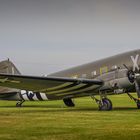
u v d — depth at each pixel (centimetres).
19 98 2695
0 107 2556
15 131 1100
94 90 2086
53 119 1447
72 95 2267
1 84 2000
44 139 966
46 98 2523
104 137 986
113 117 1520
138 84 1975
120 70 1981
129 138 971
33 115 1644
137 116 1562
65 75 2323
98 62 2136
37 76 1866
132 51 2031
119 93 2017
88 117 1524
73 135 1021
